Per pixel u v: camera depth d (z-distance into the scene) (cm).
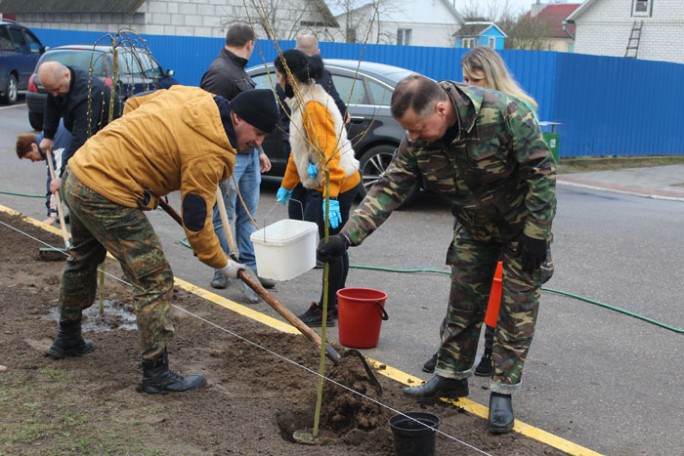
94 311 551
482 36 3809
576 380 473
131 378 429
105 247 402
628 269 746
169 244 776
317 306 547
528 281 385
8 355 450
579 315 602
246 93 382
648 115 1783
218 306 578
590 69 1605
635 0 3491
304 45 662
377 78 980
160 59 2239
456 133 364
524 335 390
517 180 374
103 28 2825
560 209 1080
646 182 1402
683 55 3412
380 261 744
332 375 425
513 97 367
